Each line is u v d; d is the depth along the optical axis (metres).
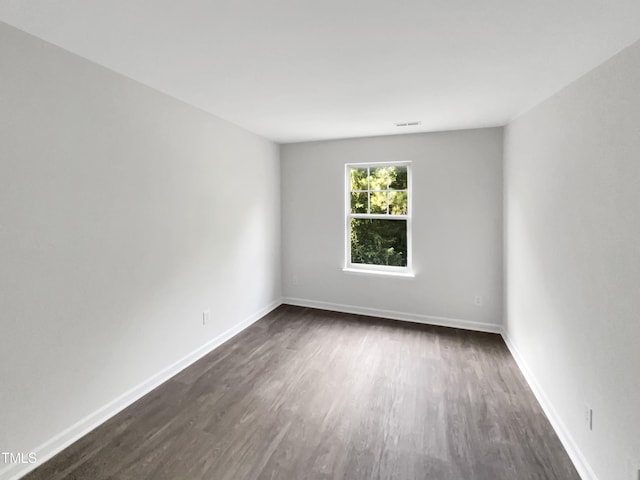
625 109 1.43
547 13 1.36
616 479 1.47
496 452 1.86
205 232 3.04
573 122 1.91
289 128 3.55
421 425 2.09
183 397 2.39
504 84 2.16
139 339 2.37
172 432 2.02
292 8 1.36
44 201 1.74
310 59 1.86
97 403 2.07
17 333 1.64
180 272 2.75
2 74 1.54
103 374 2.10
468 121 3.22
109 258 2.12
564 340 1.98
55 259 1.80
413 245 3.86
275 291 4.41
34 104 1.67
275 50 1.76
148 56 1.85
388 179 4.05
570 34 1.51
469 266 3.65
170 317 2.66
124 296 2.24
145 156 2.37
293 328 3.71
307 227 4.38
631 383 1.38
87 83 1.93
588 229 1.72
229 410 2.24
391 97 2.50
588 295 1.72
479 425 2.09
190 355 2.89
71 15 1.43
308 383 2.59
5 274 1.58
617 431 1.46
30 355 1.70
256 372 2.76
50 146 1.75
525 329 2.72
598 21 1.38
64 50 1.80
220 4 1.33
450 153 3.64
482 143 3.52
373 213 4.13
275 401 2.35
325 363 2.91
